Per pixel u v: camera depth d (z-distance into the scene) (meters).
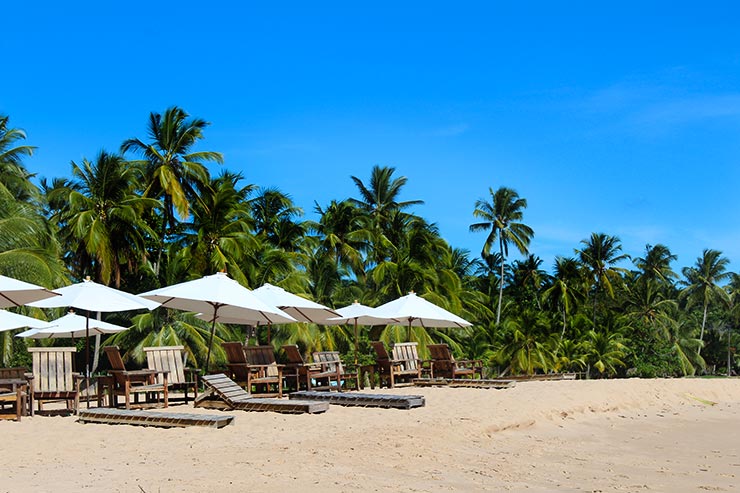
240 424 11.48
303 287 34.75
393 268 39.53
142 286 34.84
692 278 71.00
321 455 9.30
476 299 47.78
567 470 9.99
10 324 14.07
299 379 16.73
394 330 35.91
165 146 33.03
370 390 17.69
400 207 50.16
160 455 9.12
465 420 12.62
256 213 39.97
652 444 13.05
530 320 46.50
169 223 34.88
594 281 59.34
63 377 13.10
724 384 22.77
